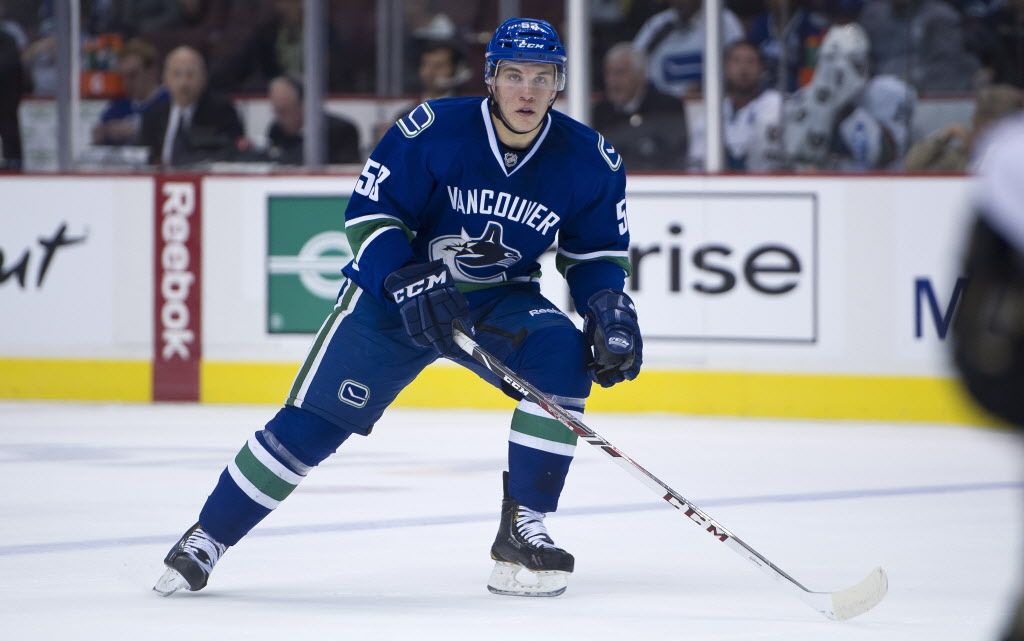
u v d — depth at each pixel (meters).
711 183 15.72
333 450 7.25
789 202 15.58
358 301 7.13
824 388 15.53
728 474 11.64
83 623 6.36
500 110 7.02
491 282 7.38
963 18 17.47
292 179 16.42
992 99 16.69
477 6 19.66
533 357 7.09
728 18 18.12
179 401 16.72
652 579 7.56
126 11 18.94
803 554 8.34
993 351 3.19
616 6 18.91
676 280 15.83
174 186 16.66
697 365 15.81
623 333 7.06
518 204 7.15
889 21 17.45
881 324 15.41
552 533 9.01
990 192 3.19
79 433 14.02
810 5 17.70
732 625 6.40
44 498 10.28
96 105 18.31
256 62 19.39
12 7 18.39
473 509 9.80
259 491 7.05
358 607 6.76
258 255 16.53
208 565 7.02
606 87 18.08
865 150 17.39
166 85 18.28
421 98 19.33
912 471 11.88
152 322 16.75
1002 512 9.90
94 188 16.80
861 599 6.31
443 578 7.52
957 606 6.87
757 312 15.66
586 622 6.44
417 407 16.34
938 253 15.27
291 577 7.53
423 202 7.15
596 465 12.09
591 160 7.20
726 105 17.75
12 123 18.45
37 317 16.95
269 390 16.55
